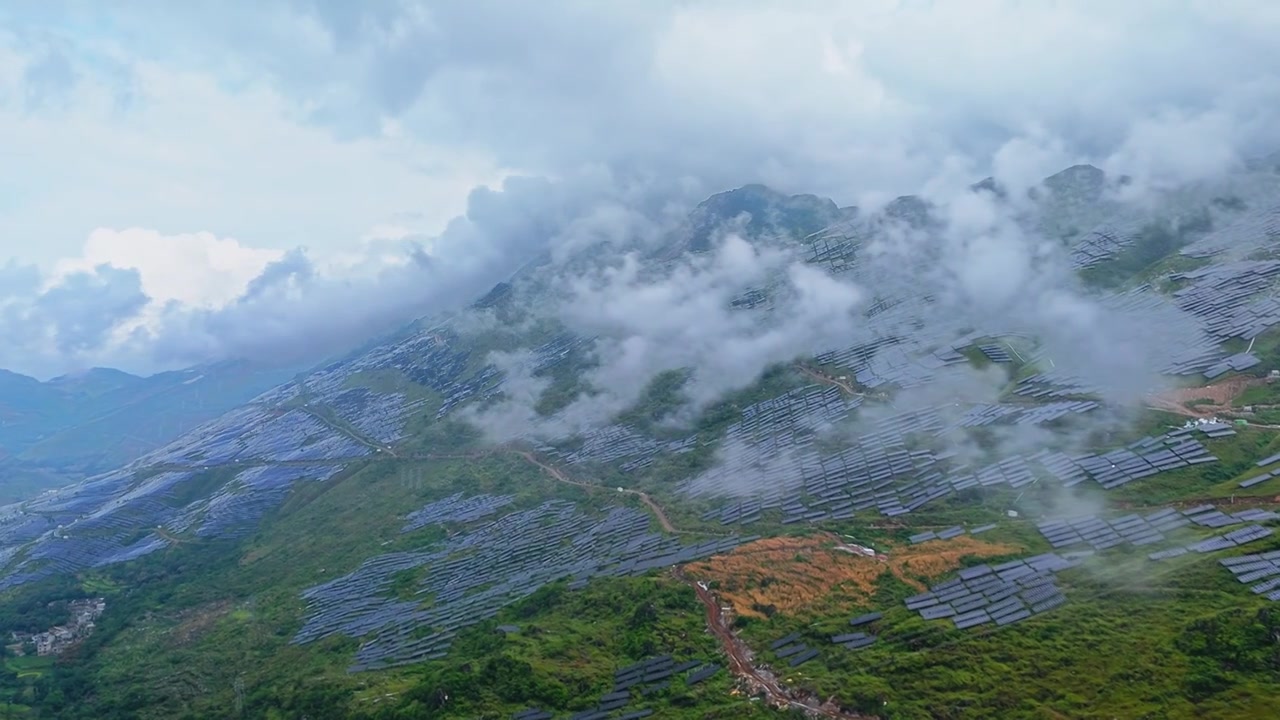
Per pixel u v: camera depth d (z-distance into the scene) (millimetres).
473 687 164875
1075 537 188375
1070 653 143750
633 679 162875
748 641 170375
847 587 183750
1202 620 141625
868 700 141000
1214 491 195500
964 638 153625
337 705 185750
